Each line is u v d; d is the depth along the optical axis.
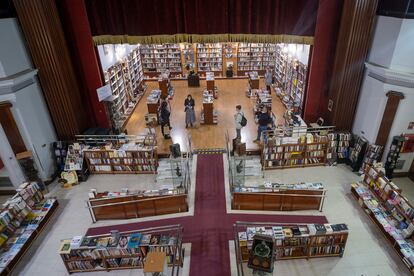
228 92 15.20
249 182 8.48
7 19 7.54
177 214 7.57
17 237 6.78
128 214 7.52
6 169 8.22
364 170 8.09
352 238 6.69
